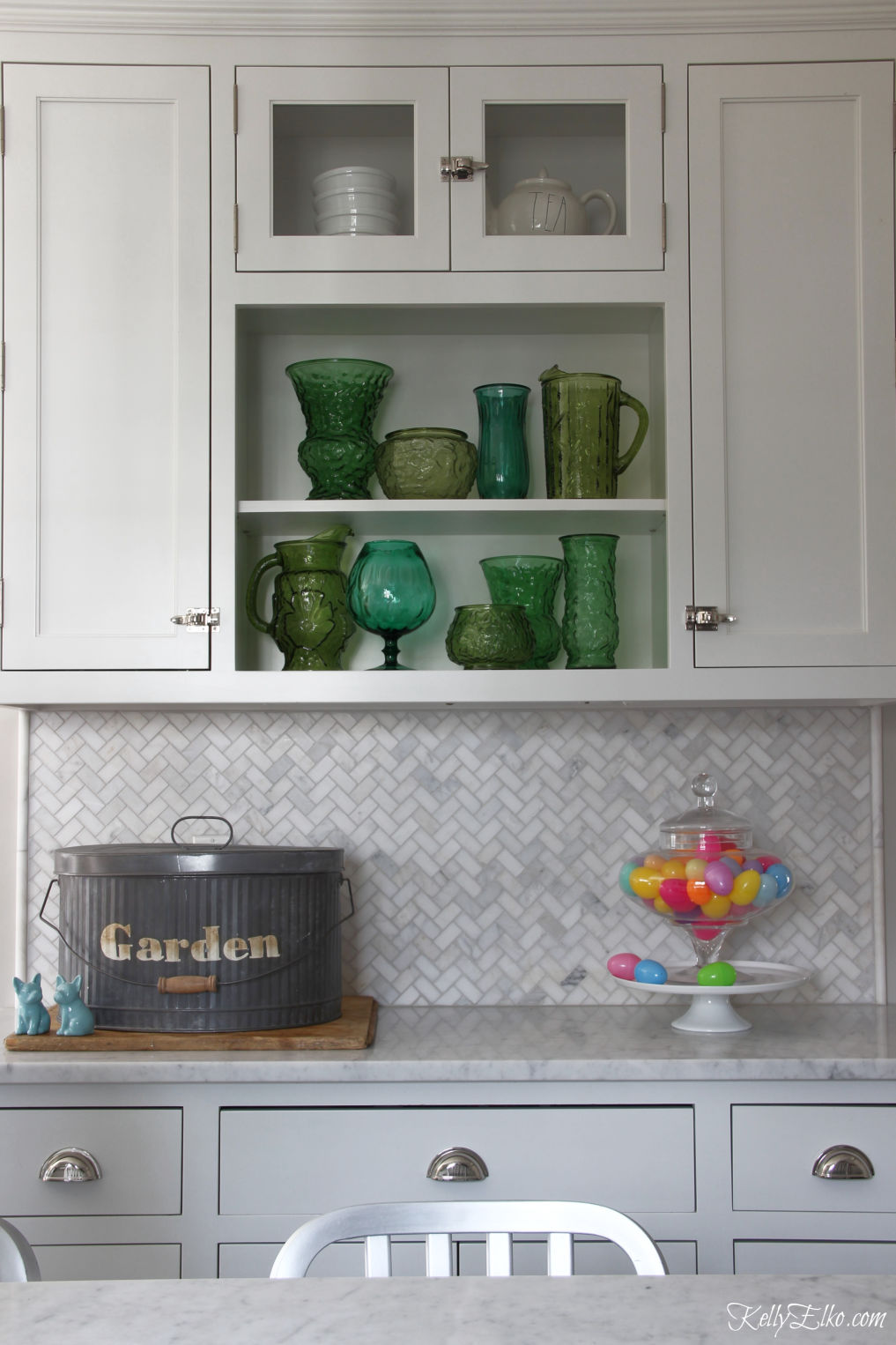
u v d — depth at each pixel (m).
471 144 1.98
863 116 1.99
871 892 2.25
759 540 1.97
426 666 2.26
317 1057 1.75
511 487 2.10
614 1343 0.90
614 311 2.05
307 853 1.90
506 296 1.99
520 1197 1.72
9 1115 1.72
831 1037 1.91
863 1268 1.71
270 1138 1.72
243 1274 1.70
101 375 1.96
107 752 2.25
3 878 2.24
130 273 1.97
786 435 1.98
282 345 2.23
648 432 2.21
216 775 2.25
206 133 1.98
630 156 1.99
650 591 2.21
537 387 2.26
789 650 1.96
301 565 2.06
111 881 1.88
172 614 1.96
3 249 1.97
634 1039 1.89
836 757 2.26
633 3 1.96
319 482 2.11
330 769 2.25
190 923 1.86
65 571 1.95
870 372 1.98
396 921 2.23
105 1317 0.95
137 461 1.96
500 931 2.23
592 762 2.26
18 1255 1.06
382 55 1.98
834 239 1.99
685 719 2.26
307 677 1.95
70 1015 1.83
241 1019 1.85
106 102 1.98
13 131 1.97
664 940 2.23
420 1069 1.72
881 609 1.97
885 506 1.97
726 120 2.00
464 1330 0.92
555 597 2.21
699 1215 1.72
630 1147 1.72
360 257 1.98
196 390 1.97
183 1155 1.72
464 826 2.25
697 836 2.01
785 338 1.98
